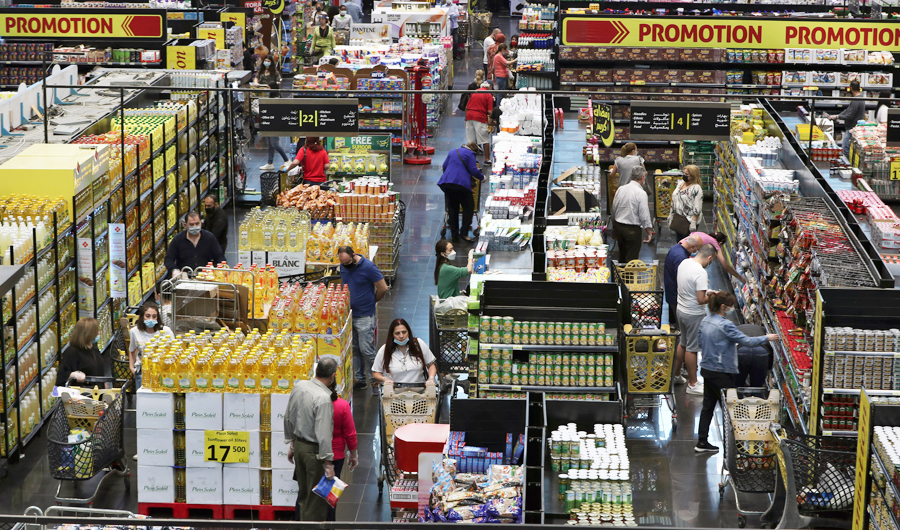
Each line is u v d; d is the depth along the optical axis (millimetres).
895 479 7262
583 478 9070
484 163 22906
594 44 23500
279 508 9836
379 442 11492
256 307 11422
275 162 22766
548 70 26359
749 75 23688
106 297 13625
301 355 9602
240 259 13555
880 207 13250
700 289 12367
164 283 11914
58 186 12383
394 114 23703
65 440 10336
